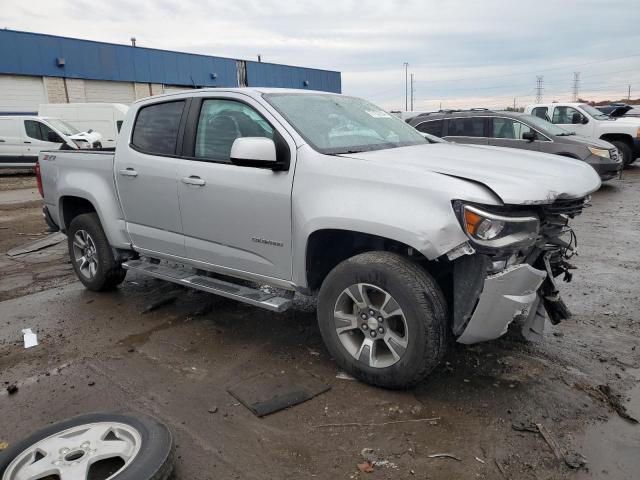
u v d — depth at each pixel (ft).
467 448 8.99
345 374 11.59
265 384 11.21
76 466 8.00
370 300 10.80
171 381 11.51
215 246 13.38
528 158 12.26
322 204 10.81
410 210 9.75
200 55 108.88
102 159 16.16
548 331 13.74
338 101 14.37
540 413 9.98
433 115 40.81
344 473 8.46
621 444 9.06
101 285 17.28
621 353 12.46
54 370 12.17
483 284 9.55
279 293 12.73
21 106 84.28
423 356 10.01
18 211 37.27
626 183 42.39
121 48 95.45
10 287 18.83
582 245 22.85
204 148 13.47
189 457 8.91
